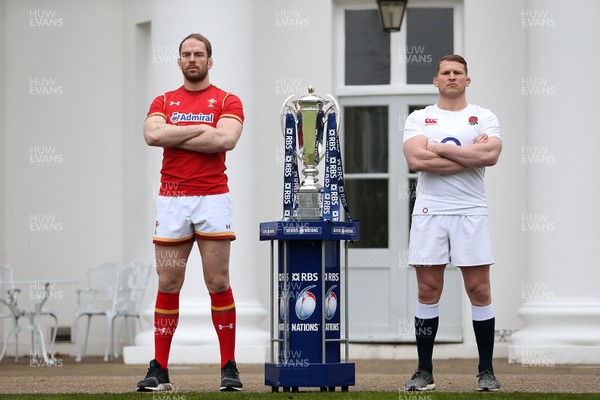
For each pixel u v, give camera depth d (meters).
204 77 29.38
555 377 35.47
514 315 48.38
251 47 47.03
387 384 32.47
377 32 50.00
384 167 49.84
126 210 52.34
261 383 33.19
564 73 45.31
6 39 53.47
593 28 45.09
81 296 52.75
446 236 29.34
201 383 33.22
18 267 53.09
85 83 53.09
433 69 49.75
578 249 45.06
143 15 51.41
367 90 49.78
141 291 50.47
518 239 48.44
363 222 49.91
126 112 52.44
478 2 49.00
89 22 53.19
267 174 49.91
